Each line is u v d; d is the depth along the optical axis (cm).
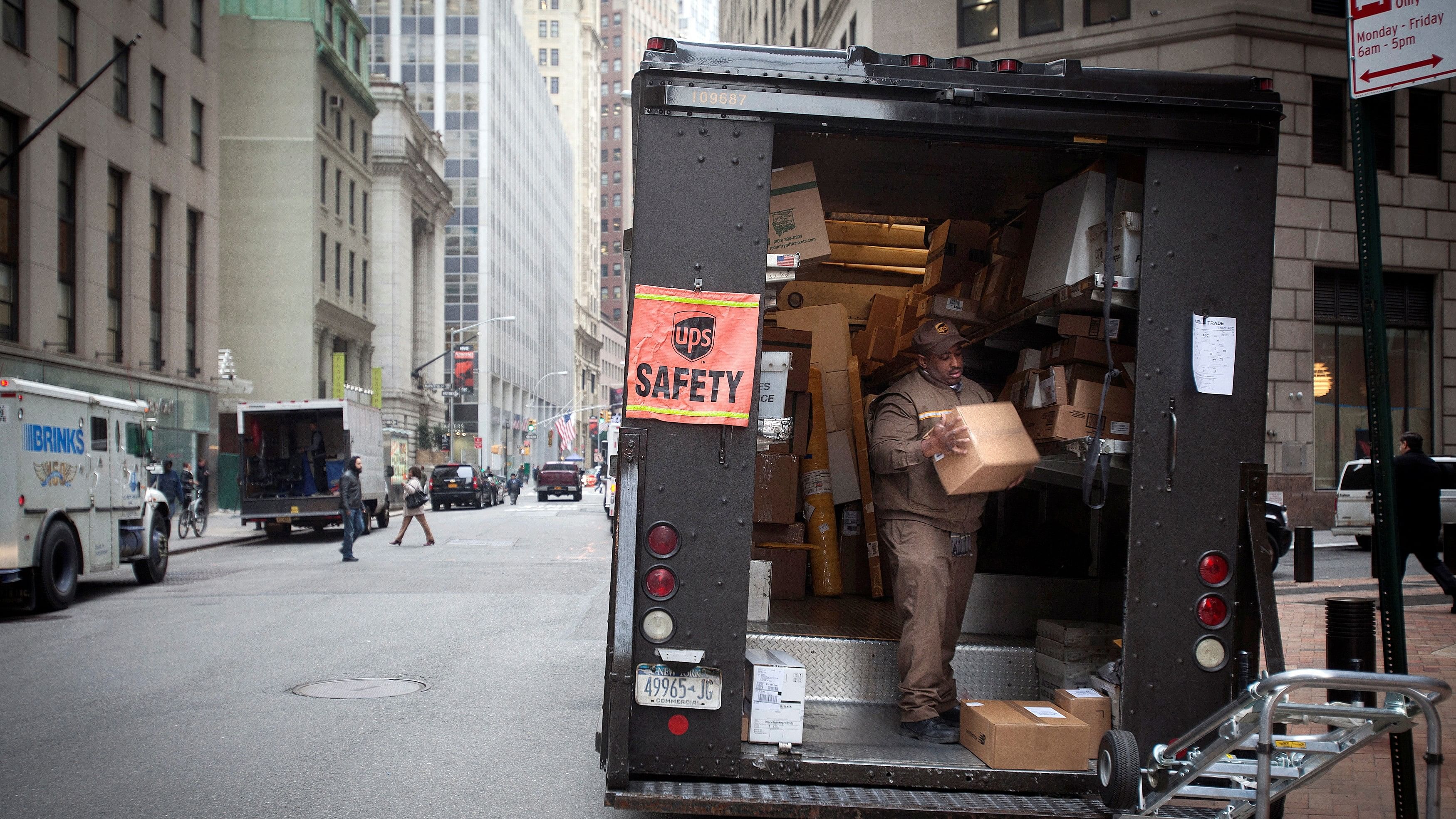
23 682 780
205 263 3616
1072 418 448
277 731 633
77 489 1277
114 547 1377
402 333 6044
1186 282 390
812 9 3509
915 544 451
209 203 3650
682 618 375
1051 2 2445
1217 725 347
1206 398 388
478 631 1029
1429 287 2484
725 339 376
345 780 531
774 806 363
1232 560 387
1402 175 2420
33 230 2600
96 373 2880
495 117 8794
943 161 467
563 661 870
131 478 1441
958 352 473
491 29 8700
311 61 4475
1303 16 2309
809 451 636
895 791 384
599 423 5475
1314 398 2375
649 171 376
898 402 465
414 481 2302
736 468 376
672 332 375
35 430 1180
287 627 1052
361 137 5222
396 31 8531
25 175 2580
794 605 588
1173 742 372
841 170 489
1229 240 392
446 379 8269
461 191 8444
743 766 379
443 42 8531
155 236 3325
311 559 1948
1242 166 394
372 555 2034
